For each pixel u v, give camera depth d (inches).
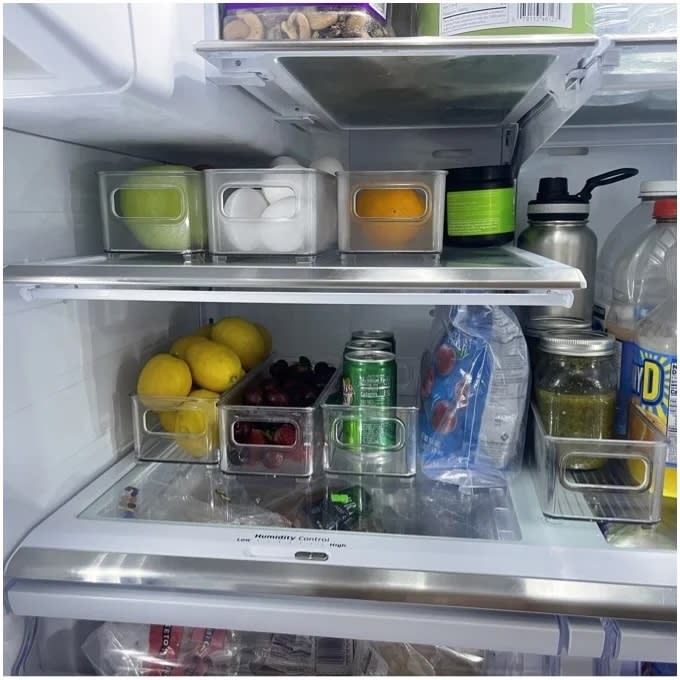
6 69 20.5
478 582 25.3
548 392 31.8
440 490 33.0
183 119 25.9
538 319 37.6
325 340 49.1
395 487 33.4
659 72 25.0
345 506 31.4
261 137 34.1
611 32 27.7
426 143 45.1
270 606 26.1
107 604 26.8
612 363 32.2
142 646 31.6
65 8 17.8
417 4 28.4
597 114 37.1
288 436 34.3
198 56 25.7
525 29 24.7
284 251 30.1
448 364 33.5
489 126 44.2
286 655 31.9
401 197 30.2
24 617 29.0
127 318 38.8
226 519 30.4
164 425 36.8
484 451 33.0
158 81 22.3
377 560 26.5
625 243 42.3
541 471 31.3
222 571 26.5
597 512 29.3
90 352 34.8
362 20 25.6
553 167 44.0
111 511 31.2
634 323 34.1
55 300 31.4
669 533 28.2
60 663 32.1
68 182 32.6
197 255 31.8
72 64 19.5
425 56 24.9
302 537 28.1
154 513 31.0
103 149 35.8
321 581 25.9
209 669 31.4
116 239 31.6
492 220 34.3
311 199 29.8
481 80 30.1
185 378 36.4
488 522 29.6
